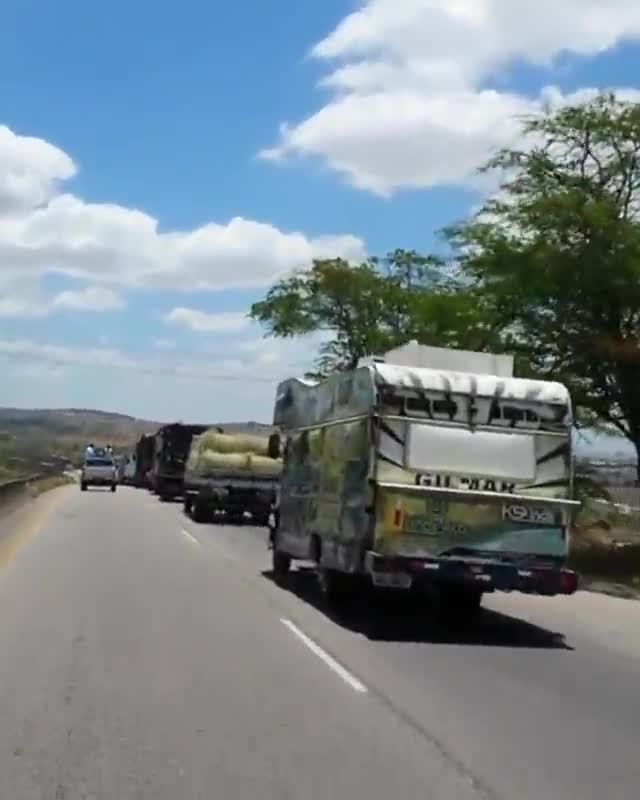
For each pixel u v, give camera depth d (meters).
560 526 16.02
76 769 7.90
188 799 7.26
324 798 7.38
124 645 13.30
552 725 9.98
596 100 27.11
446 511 15.79
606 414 27.66
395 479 15.80
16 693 10.41
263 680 11.52
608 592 22.42
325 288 56.41
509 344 27.92
